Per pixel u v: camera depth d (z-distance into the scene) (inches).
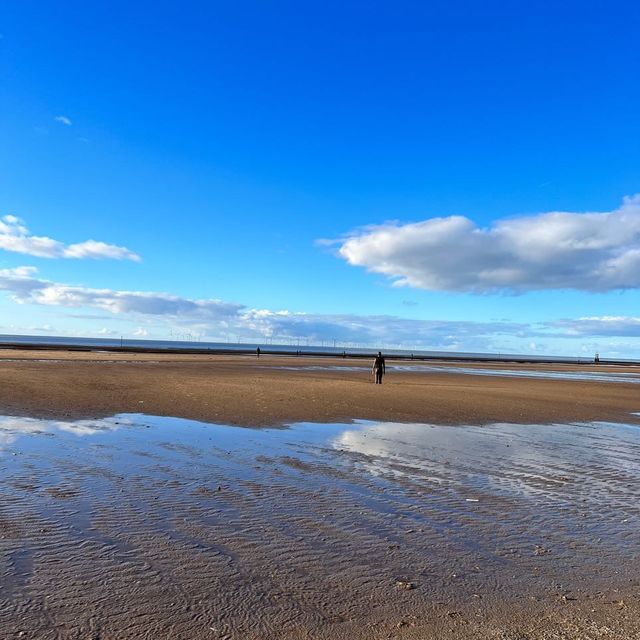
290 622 169.2
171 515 274.1
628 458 469.7
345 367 2276.1
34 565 206.8
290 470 382.3
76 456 401.4
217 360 2454.5
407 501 315.6
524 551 241.4
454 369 2578.7
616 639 162.4
